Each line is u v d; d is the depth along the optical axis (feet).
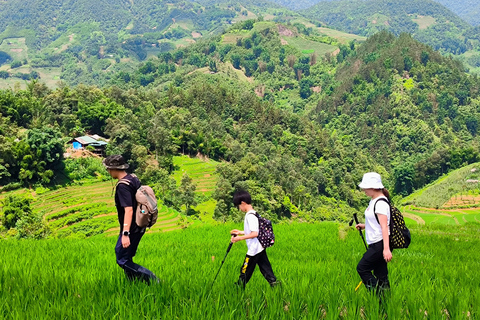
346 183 569.23
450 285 27.43
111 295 22.00
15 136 385.70
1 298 21.06
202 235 74.33
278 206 381.19
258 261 26.08
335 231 77.92
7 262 31.89
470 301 23.12
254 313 20.25
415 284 27.53
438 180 574.56
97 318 18.53
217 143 499.10
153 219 23.86
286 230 80.94
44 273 27.53
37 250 46.47
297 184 444.14
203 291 22.54
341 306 20.93
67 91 508.12
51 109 472.03
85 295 21.91
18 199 239.71
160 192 345.31
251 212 25.94
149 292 22.00
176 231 82.43
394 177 598.34
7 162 311.88
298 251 52.08
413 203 456.45
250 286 25.52
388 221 22.90
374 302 21.61
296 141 614.34
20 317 18.38
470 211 406.41
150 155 428.97
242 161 421.18
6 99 449.06
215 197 353.72
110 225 253.65
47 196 302.04
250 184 375.45
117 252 24.23
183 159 463.01
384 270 24.13
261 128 635.25
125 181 23.67
